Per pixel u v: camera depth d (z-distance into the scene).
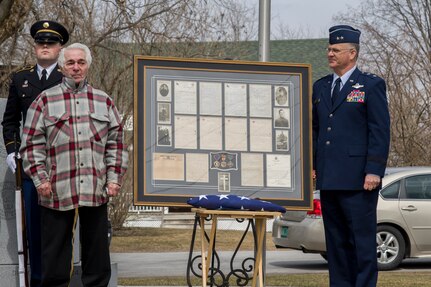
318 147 8.40
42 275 7.76
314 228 15.81
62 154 7.60
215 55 25.86
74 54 7.67
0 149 8.92
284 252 20.69
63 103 7.66
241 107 8.62
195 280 13.39
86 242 7.82
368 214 8.14
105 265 7.87
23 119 8.23
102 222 7.80
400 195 16.14
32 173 7.58
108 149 7.82
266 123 8.64
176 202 8.39
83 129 7.65
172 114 8.48
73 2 22.20
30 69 8.31
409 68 30.86
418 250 16.06
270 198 8.57
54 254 7.69
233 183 8.52
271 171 8.60
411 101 29.89
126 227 28.28
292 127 8.67
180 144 8.46
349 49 8.15
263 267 8.58
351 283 8.35
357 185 8.10
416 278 13.77
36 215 8.30
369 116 8.07
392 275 14.50
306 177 8.63
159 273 15.80
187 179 8.45
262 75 8.68
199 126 8.52
